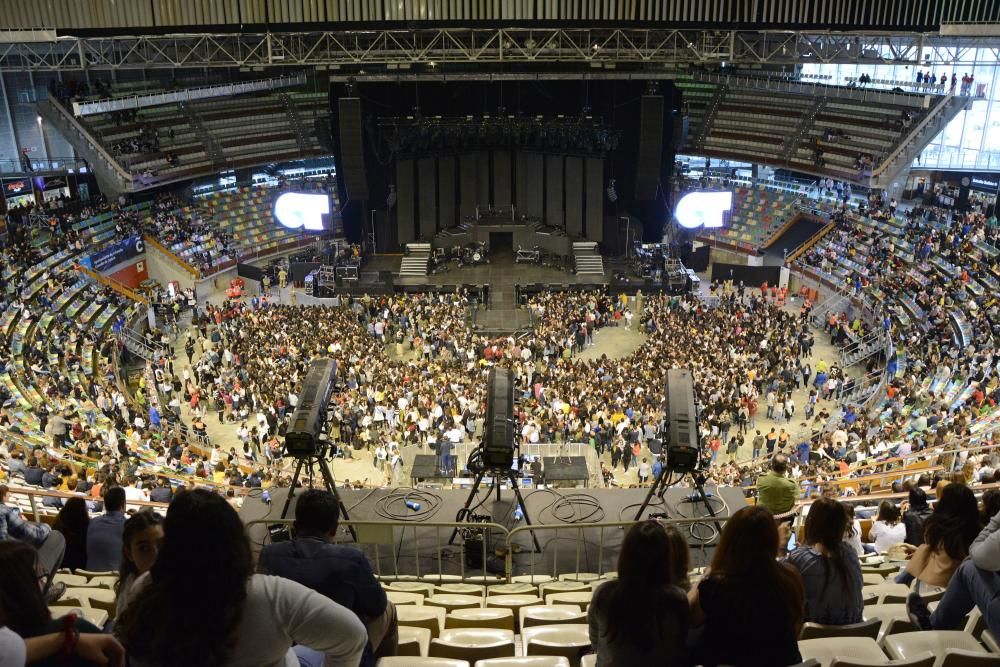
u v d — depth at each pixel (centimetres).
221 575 319
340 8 3206
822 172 4919
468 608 870
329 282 4550
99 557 865
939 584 645
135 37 3234
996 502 702
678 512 1257
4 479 1656
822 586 570
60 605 723
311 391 1212
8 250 3894
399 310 4034
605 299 4244
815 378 3362
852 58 3453
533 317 4178
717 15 3234
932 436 2159
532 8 3231
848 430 2570
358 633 345
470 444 2386
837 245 4519
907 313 3681
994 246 3822
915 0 3159
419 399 2841
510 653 646
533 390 3186
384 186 4962
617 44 3475
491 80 4522
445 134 4872
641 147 4516
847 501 1334
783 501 1103
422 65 4553
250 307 4309
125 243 4466
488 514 1277
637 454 2698
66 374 3112
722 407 2916
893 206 4559
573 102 4806
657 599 445
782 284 4484
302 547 491
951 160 4669
